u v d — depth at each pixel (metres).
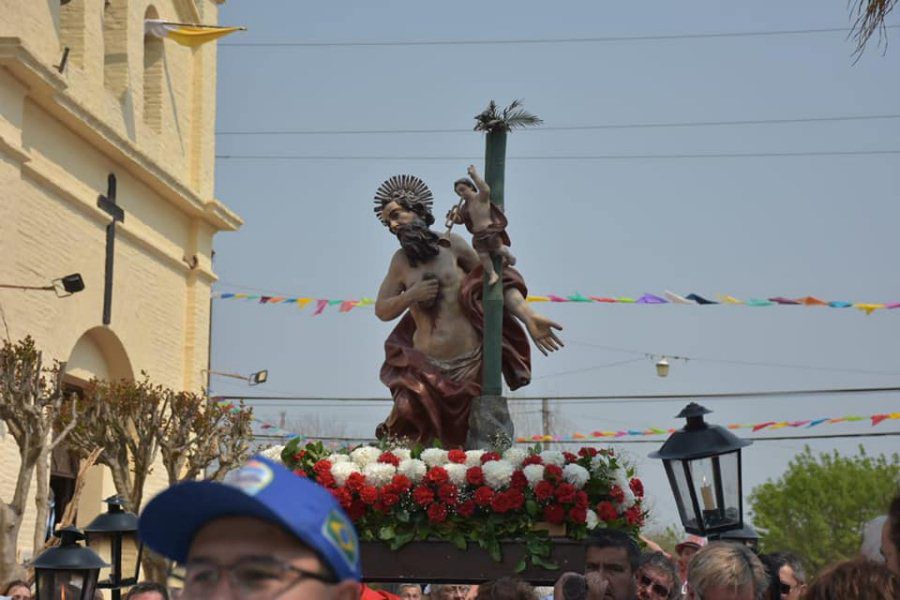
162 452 30.72
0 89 28.55
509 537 12.91
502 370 15.05
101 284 33.34
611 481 13.12
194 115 39.53
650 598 9.95
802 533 68.44
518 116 14.59
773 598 9.70
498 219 14.58
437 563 12.94
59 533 13.65
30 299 29.92
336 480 12.99
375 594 11.37
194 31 36.06
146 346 35.97
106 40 35.06
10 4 29.62
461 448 14.65
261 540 3.70
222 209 39.47
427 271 15.01
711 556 7.67
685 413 11.91
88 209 32.59
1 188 28.56
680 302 26.48
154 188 36.38
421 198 15.27
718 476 11.68
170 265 37.78
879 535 7.69
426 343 14.95
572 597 9.38
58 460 33.81
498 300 14.60
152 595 10.30
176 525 3.73
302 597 3.69
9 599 12.06
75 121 31.48
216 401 32.44
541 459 12.97
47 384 30.19
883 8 12.09
